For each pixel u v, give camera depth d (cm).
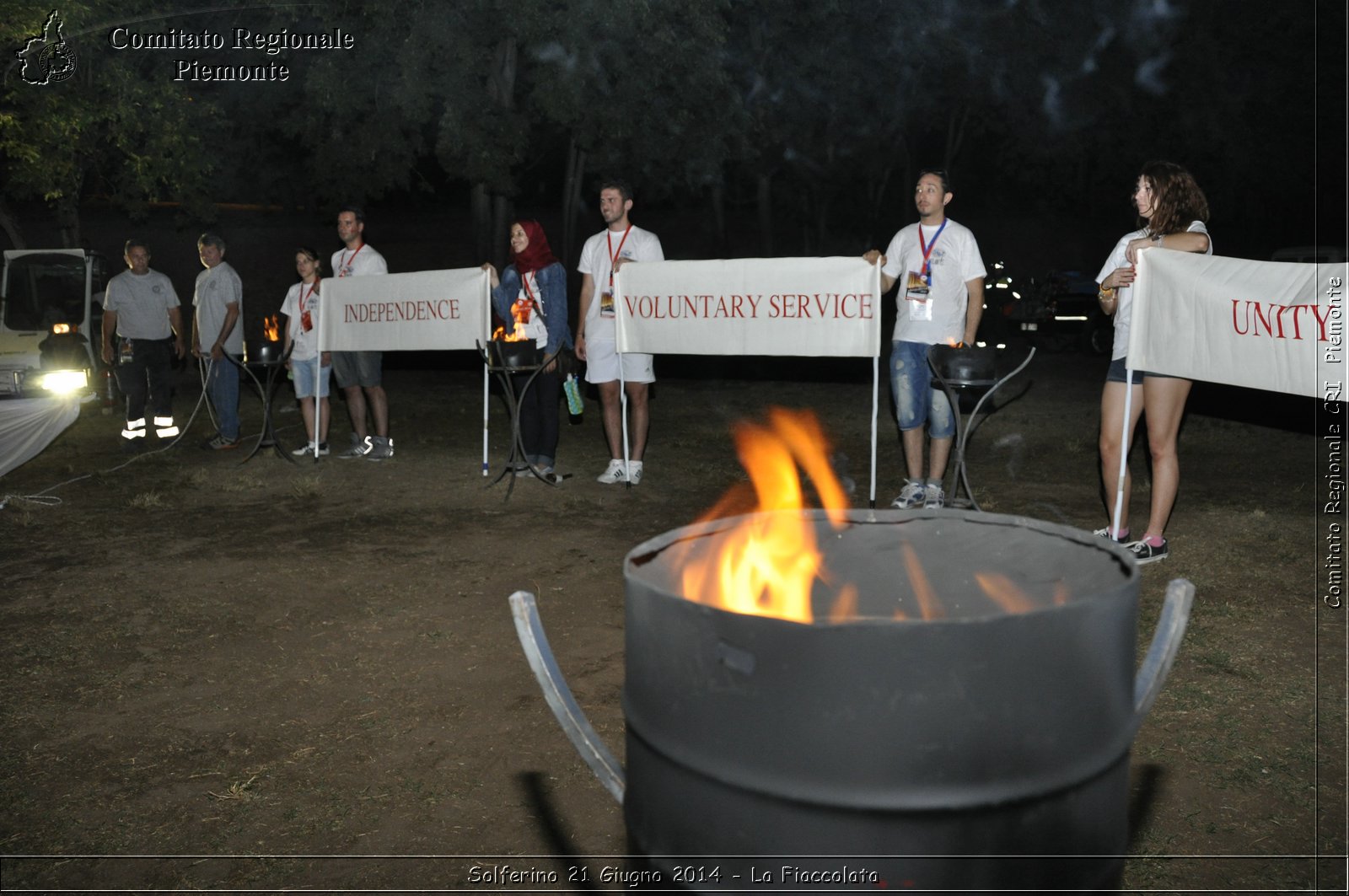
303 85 1861
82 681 470
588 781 371
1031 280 2103
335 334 921
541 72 1736
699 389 1477
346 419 1230
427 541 688
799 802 160
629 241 798
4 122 1484
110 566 645
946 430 694
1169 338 545
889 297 2100
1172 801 344
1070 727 165
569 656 486
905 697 155
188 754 400
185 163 1652
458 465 934
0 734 419
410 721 423
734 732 165
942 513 231
